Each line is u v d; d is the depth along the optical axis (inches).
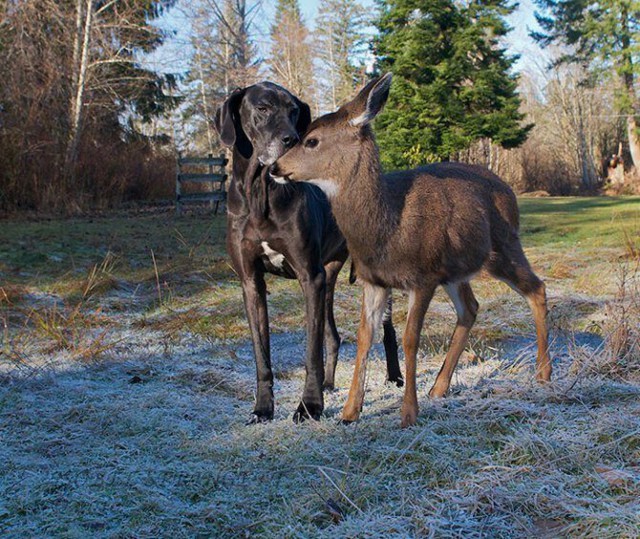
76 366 238.8
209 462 157.9
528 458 148.9
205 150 1772.9
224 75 1507.1
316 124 178.2
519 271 212.2
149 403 197.6
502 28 1353.3
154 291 368.5
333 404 203.6
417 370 235.6
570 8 1804.9
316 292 195.9
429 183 188.2
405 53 1310.3
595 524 121.9
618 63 1769.2
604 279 386.0
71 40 885.2
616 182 1753.2
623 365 210.5
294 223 191.0
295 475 149.6
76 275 386.9
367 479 143.4
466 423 168.2
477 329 299.0
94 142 893.2
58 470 154.3
